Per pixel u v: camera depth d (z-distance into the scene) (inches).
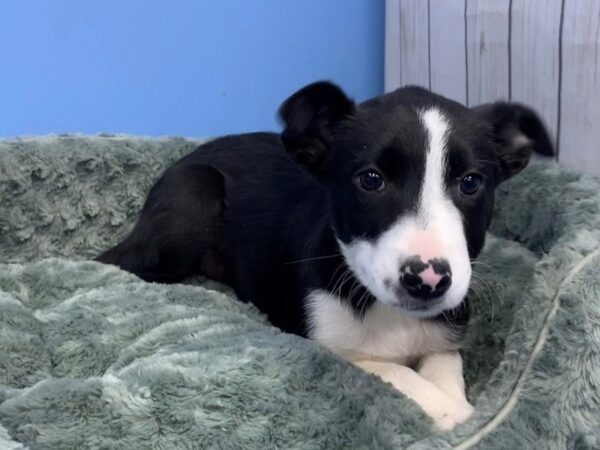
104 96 23.8
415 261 11.6
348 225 13.5
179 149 21.0
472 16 21.4
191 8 23.9
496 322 15.8
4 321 14.1
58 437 10.3
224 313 14.3
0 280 15.9
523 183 18.8
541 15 19.2
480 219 13.6
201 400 10.8
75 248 19.9
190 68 24.4
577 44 18.3
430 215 12.3
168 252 18.4
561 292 12.5
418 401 12.7
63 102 23.4
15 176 18.8
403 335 15.0
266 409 10.9
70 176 19.6
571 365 11.7
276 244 17.1
